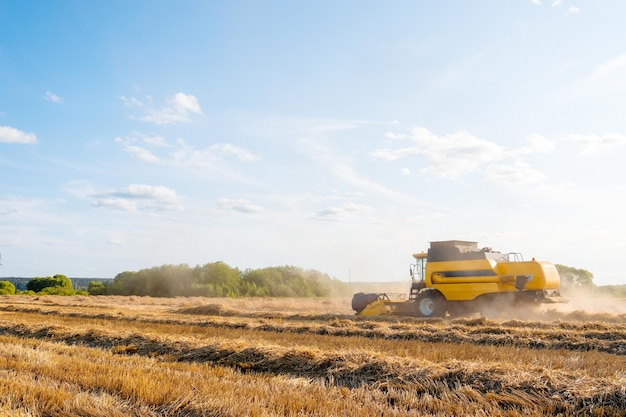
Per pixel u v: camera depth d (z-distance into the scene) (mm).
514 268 21188
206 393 7410
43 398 7180
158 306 35250
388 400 7727
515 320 17703
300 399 7281
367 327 16891
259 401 7129
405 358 9797
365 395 7816
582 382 7676
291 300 44031
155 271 64625
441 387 8109
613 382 7484
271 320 19828
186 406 6871
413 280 24219
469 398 7609
